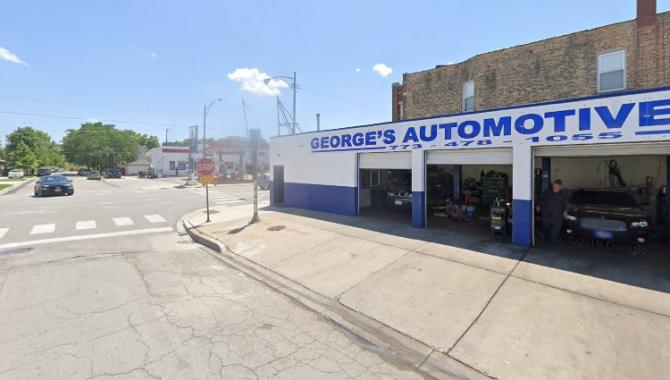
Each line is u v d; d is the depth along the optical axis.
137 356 3.46
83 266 6.56
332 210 12.31
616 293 4.83
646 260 6.30
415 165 9.44
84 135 68.62
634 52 10.98
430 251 7.08
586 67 11.95
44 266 6.52
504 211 8.23
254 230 9.64
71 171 86.00
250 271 6.46
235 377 3.13
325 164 12.48
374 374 3.25
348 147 11.54
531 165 7.24
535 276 5.54
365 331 4.12
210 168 11.51
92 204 16.30
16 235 9.28
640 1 10.88
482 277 5.57
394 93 19.25
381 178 14.60
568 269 5.84
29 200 18.03
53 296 5.02
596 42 11.74
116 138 66.81
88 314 4.43
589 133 6.39
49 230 9.99
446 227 9.49
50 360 3.36
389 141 10.15
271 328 4.15
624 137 6.00
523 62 13.41
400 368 3.36
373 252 7.18
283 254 7.41
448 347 3.71
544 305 4.52
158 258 7.29
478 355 3.54
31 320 4.23
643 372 3.16
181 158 51.50
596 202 8.16
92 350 3.56
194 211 14.10
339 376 3.19
